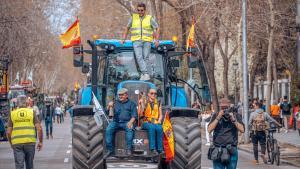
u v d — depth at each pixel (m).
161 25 46.56
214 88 48.91
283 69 63.91
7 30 54.16
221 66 82.25
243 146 34.84
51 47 87.56
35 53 79.50
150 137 17.08
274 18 41.81
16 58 62.25
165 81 19.12
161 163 18.36
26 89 54.56
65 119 92.56
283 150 31.92
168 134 17.31
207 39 47.06
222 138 16.58
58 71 145.12
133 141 17.09
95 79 19.11
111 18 66.88
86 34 73.12
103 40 19.25
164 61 19.20
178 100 19.53
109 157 17.20
